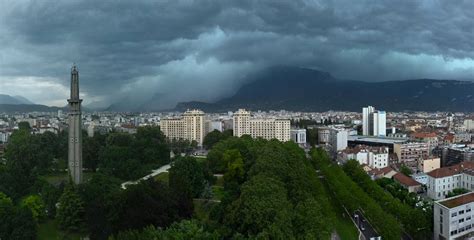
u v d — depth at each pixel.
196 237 182.38
